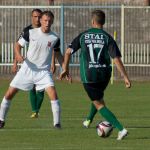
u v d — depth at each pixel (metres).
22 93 53.81
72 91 55.75
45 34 34.22
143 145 29.08
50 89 33.69
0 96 51.00
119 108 44.09
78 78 64.81
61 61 34.88
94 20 31.22
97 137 31.27
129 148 28.23
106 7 64.81
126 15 65.50
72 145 29.05
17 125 35.44
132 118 38.97
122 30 65.19
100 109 30.69
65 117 39.12
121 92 55.03
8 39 65.75
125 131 30.34
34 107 38.69
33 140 30.44
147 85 61.81
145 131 33.41
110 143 29.58
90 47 30.78
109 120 30.48
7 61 65.69
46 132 32.84
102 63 30.77
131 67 65.81
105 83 30.95
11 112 41.47
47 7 65.00
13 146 28.80
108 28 65.50
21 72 34.09
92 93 30.77
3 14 65.75
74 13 65.25
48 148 28.22
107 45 30.80
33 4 74.25
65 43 65.19
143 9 65.50
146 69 65.75
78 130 33.56
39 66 34.22
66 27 65.31
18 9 65.56
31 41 34.16
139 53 65.44
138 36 65.50
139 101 48.41
